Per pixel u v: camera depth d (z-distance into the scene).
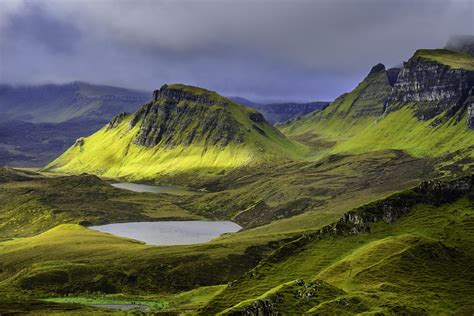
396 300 153.25
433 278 176.00
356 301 149.00
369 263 189.62
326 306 143.25
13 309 185.75
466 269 181.38
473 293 164.75
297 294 152.75
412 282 173.50
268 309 143.50
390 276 177.62
